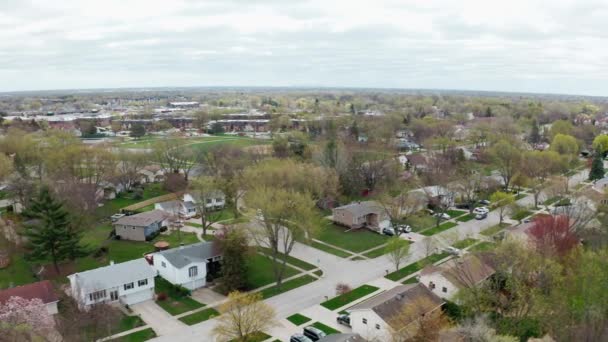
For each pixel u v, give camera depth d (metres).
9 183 84.44
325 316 51.84
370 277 62.59
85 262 65.50
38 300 45.59
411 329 43.78
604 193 86.75
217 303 54.97
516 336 42.72
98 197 93.50
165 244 69.62
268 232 60.31
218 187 82.69
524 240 58.53
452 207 96.12
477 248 62.81
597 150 125.25
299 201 61.44
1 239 67.62
